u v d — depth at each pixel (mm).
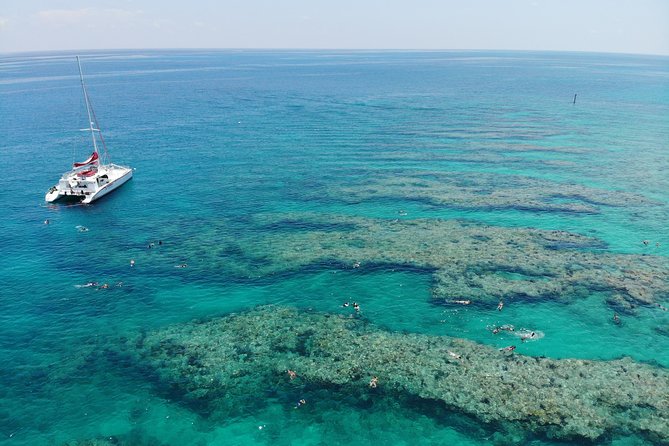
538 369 33094
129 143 94375
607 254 50156
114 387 31531
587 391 30953
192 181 73125
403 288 44000
